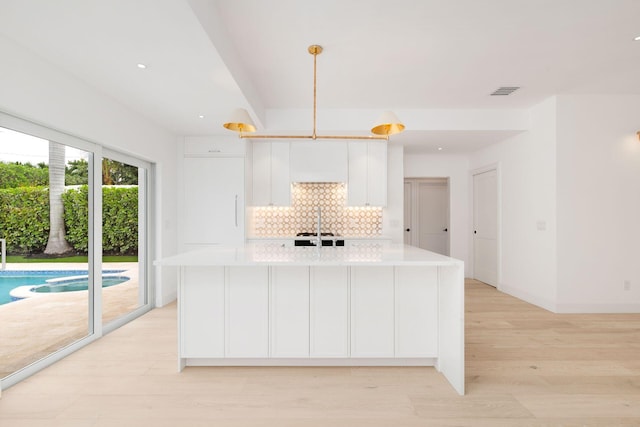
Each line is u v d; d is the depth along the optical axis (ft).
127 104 11.41
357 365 8.63
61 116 8.70
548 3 7.61
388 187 17.98
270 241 16.33
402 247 10.60
